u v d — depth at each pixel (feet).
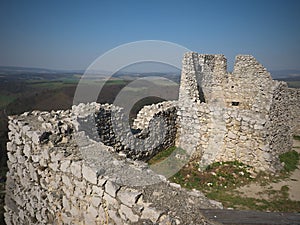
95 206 17.43
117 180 16.94
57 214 21.13
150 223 14.16
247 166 34.50
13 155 28.22
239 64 55.47
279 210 25.50
